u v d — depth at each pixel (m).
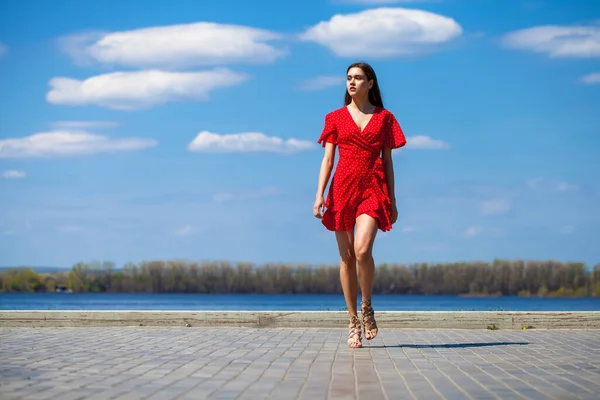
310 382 5.45
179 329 9.98
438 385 5.34
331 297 103.38
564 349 7.74
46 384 5.23
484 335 9.40
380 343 8.34
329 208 7.84
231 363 6.43
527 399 4.81
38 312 10.37
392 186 7.97
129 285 105.69
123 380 5.45
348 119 7.77
